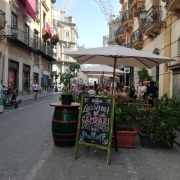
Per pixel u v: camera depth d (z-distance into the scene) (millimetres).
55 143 5328
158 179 3715
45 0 34344
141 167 4203
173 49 10414
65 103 5164
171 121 5051
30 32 26516
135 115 5512
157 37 12844
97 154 4844
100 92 11727
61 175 3752
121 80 27797
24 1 22703
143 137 5398
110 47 5086
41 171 3891
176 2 8695
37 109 12492
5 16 19094
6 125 7746
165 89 11219
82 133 4594
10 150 4996
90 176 3742
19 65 23047
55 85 42000
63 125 5137
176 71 9523
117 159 4578
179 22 9703
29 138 6035
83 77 71250
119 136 5324
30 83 27109
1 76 18750
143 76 14719
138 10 16547
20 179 3574
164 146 5363
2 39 18438
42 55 31969
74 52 5137
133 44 17719
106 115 4445
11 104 13078
